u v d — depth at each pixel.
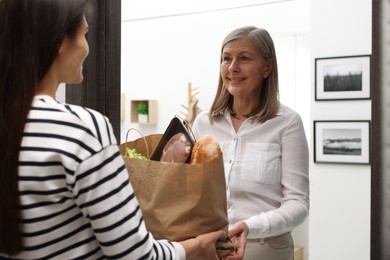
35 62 0.75
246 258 1.49
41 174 0.73
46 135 0.73
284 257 1.52
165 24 4.86
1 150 0.73
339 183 3.33
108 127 0.78
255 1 4.05
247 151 1.51
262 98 1.55
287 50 4.46
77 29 0.80
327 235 3.37
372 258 1.11
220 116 1.62
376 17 1.10
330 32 3.35
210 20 4.64
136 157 1.10
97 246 0.79
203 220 0.99
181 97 4.92
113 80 1.53
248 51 1.48
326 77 3.36
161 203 0.98
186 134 1.10
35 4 0.75
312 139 3.42
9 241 0.74
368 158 3.20
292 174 1.46
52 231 0.75
